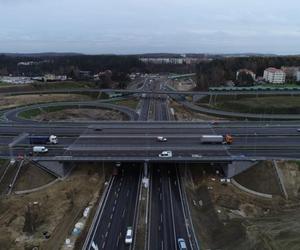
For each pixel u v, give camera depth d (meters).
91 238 93.31
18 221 101.31
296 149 137.50
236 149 137.50
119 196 115.56
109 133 156.00
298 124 176.75
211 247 89.44
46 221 101.94
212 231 96.81
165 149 134.00
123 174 132.25
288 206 108.38
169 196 115.81
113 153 130.62
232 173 125.25
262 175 120.38
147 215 104.44
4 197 113.69
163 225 99.44
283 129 166.00
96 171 131.50
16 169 124.44
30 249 89.31
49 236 94.56
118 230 97.00
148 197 115.00
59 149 139.62
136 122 179.75
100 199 113.81
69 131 165.88
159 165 139.38
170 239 92.81
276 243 83.75
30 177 121.62
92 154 129.75
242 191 117.50
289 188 116.00
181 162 130.38
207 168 134.12
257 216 103.19
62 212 106.25
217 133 159.12
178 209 108.19
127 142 142.88
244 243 86.94
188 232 96.06
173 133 155.25
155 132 157.12
